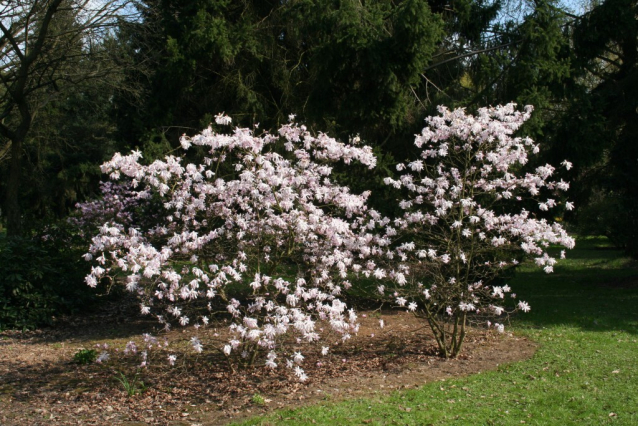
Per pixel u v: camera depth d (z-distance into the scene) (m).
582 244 20.20
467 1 8.24
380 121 8.00
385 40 7.39
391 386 4.90
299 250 5.89
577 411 4.16
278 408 4.41
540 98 7.20
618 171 9.71
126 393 4.99
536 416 4.07
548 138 8.40
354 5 7.57
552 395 4.52
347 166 8.27
